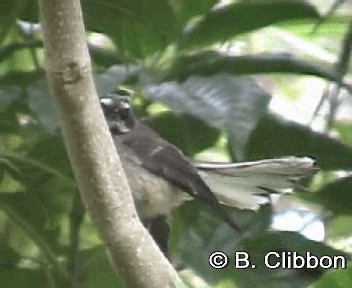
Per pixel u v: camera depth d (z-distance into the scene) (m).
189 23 9.46
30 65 9.53
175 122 9.08
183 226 8.93
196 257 8.85
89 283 9.02
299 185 8.78
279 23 9.44
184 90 8.31
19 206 9.01
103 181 5.41
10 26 9.00
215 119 8.11
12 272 9.02
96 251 9.02
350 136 10.22
